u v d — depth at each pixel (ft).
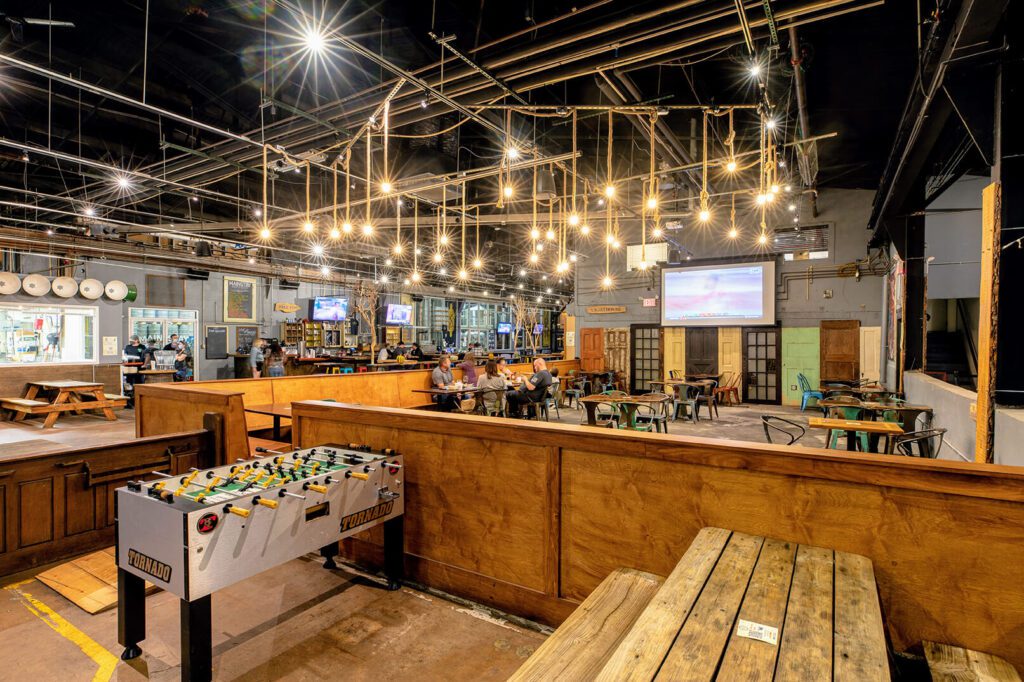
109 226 39.09
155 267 48.26
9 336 36.60
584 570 8.59
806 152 24.93
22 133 26.35
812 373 40.83
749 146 30.48
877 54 19.30
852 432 17.74
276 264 56.75
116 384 39.19
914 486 6.28
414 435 10.57
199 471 8.59
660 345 46.50
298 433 12.66
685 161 31.09
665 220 41.81
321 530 8.55
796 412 37.81
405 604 9.68
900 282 29.12
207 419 14.52
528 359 64.08
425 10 17.53
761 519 7.20
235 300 56.65
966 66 12.73
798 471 6.91
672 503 7.84
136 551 7.51
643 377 47.88
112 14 18.08
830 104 23.24
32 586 10.40
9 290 35.55
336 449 10.75
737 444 7.36
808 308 40.96
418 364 53.26
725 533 7.06
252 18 18.07
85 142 27.43
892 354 32.73
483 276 72.38
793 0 13.65
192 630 6.88
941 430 14.26
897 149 21.58
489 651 8.21
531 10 18.12
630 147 31.27
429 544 10.38
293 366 50.26
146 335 48.67
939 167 24.18
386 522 10.21
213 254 49.88
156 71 22.43
